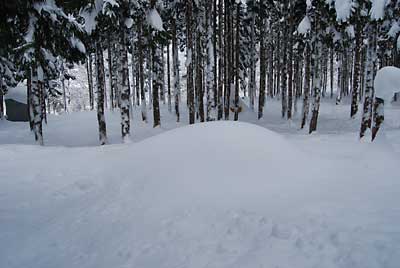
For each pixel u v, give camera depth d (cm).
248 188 638
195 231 493
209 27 1653
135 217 580
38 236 529
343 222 454
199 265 396
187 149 831
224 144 817
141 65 2356
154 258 430
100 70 1517
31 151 1084
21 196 722
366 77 1313
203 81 3055
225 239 457
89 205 667
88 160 965
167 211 582
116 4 1290
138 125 2317
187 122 2470
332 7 1579
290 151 823
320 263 362
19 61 1330
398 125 1767
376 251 369
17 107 3000
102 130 1536
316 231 437
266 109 3000
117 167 869
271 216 504
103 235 522
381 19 1292
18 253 470
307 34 1917
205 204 586
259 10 2395
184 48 3222
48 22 1302
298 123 2262
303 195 585
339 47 2105
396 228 423
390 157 840
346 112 2470
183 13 2430
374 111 1154
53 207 670
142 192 697
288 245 412
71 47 1408
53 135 2195
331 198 557
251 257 395
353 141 1216
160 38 1892
